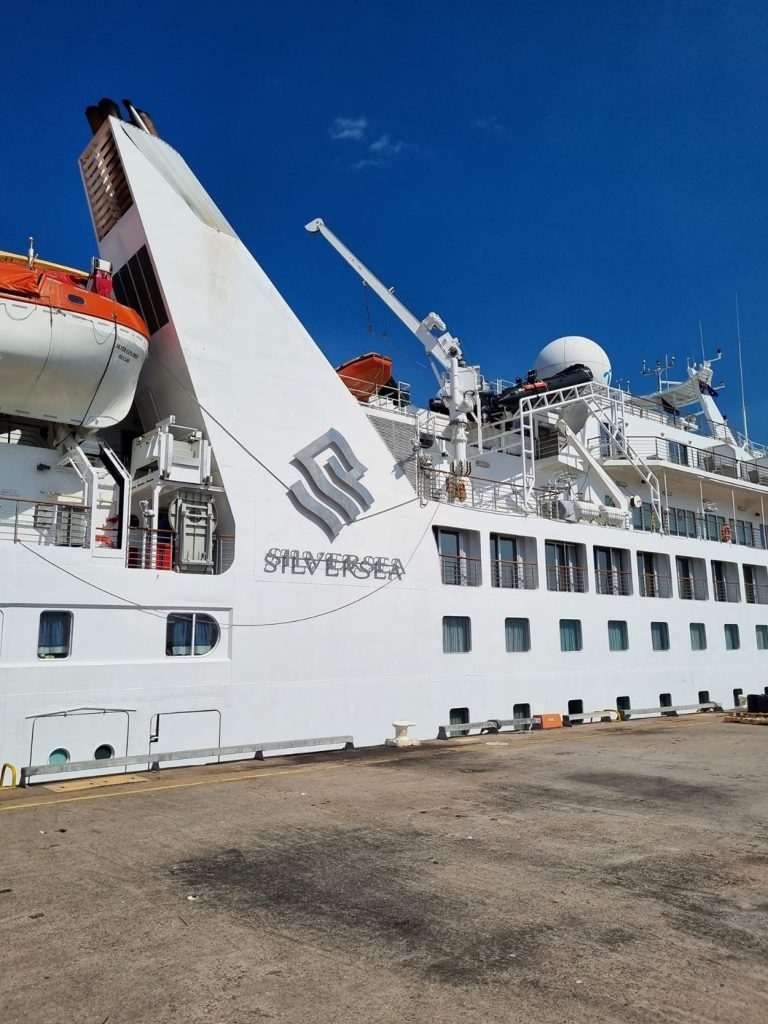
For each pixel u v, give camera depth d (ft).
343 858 24.30
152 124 53.83
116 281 51.85
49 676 38.88
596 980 15.58
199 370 47.65
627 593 77.87
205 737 44.01
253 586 47.24
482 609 61.82
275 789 35.63
